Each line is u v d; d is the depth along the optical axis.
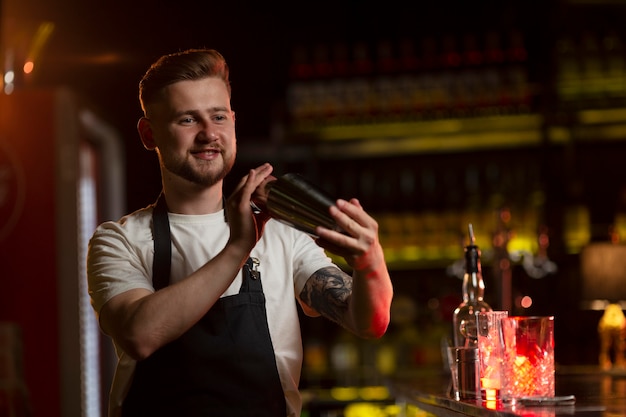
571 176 5.91
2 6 5.33
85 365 5.42
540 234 5.48
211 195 2.45
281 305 2.42
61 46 6.46
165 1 6.70
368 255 2.11
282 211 2.12
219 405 2.28
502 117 5.86
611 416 1.96
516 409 2.13
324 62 6.71
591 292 4.52
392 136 5.99
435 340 5.80
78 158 5.16
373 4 6.69
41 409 5.02
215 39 6.78
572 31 6.10
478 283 2.63
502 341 2.27
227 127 2.37
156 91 2.35
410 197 6.29
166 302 2.10
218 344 2.31
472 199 6.17
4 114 5.10
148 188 6.55
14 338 4.74
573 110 5.73
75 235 5.09
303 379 5.88
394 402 4.55
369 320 2.23
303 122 6.07
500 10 6.43
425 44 6.57
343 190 6.35
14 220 5.07
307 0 6.78
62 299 5.05
